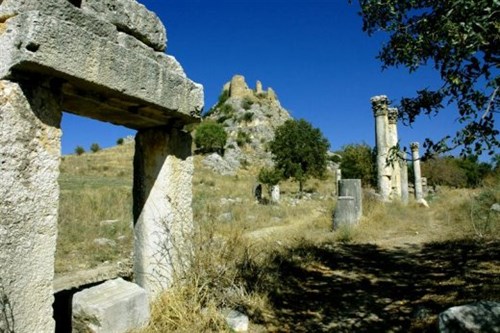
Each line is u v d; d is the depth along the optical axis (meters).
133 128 4.96
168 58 4.69
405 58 4.32
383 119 19.94
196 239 5.06
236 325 4.29
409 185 37.22
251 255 6.31
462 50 3.13
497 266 6.25
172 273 4.64
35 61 2.95
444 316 3.53
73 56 3.24
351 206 12.27
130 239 9.88
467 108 3.88
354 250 9.09
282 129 35.12
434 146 3.64
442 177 37.31
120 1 4.02
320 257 7.93
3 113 2.97
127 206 14.56
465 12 3.09
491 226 9.26
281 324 4.54
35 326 3.05
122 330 3.89
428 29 3.85
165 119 4.77
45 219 3.19
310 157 34.12
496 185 13.69
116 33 3.87
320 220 14.22
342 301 5.41
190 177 5.16
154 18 4.50
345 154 33.22
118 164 40.31
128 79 3.80
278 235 10.74
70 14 3.30
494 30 3.07
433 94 4.79
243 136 68.81
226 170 49.12
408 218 14.70
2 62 3.05
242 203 20.97
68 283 6.28
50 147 3.28
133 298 4.06
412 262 7.66
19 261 2.98
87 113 4.31
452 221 12.20
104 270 7.12
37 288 3.09
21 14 3.01
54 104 3.34
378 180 19.83
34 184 3.13
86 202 14.11
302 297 5.55
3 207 2.90
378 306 5.18
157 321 4.20
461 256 7.47
